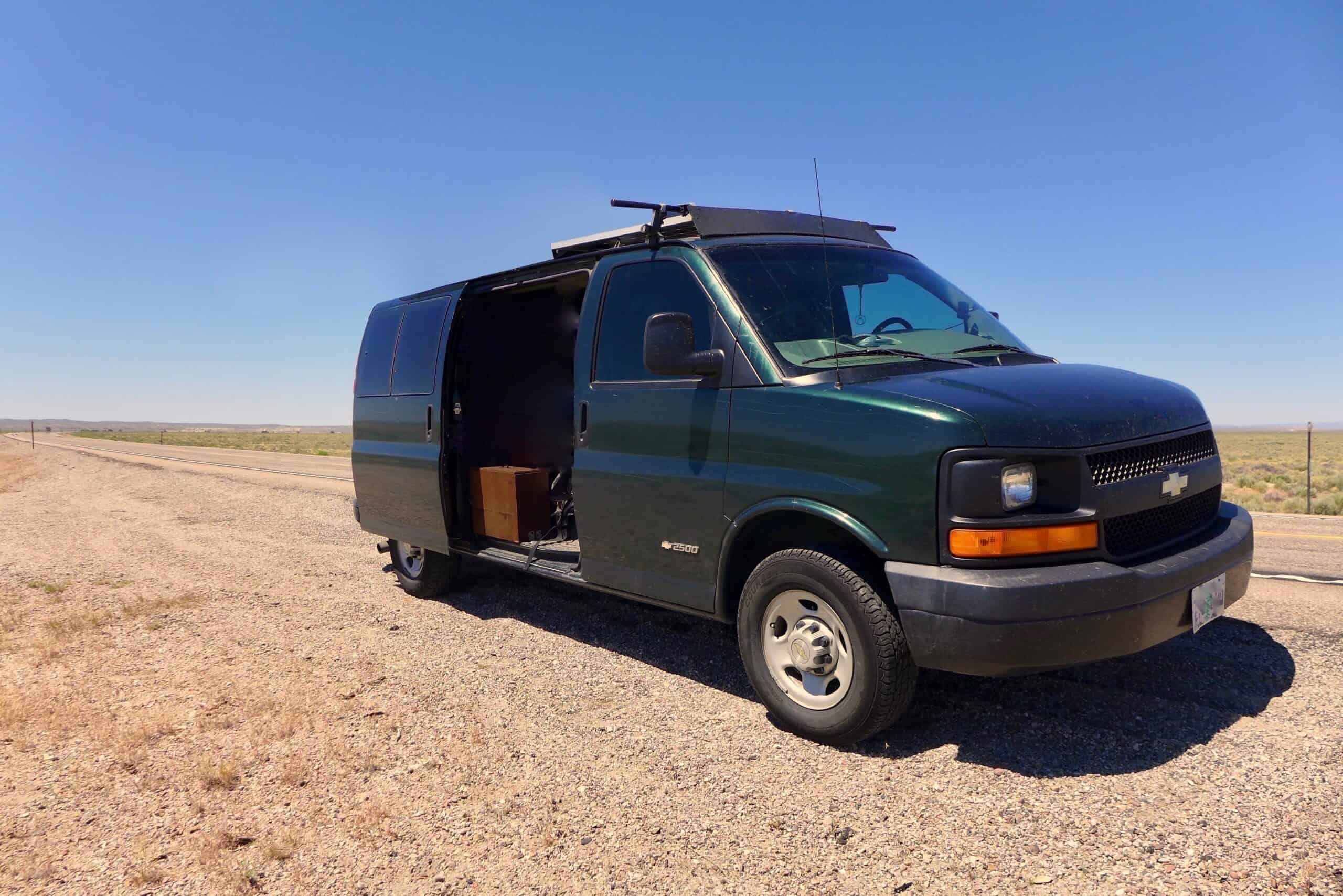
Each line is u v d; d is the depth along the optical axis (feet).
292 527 38.47
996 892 8.48
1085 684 13.61
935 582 10.64
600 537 15.92
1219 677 13.60
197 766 12.52
